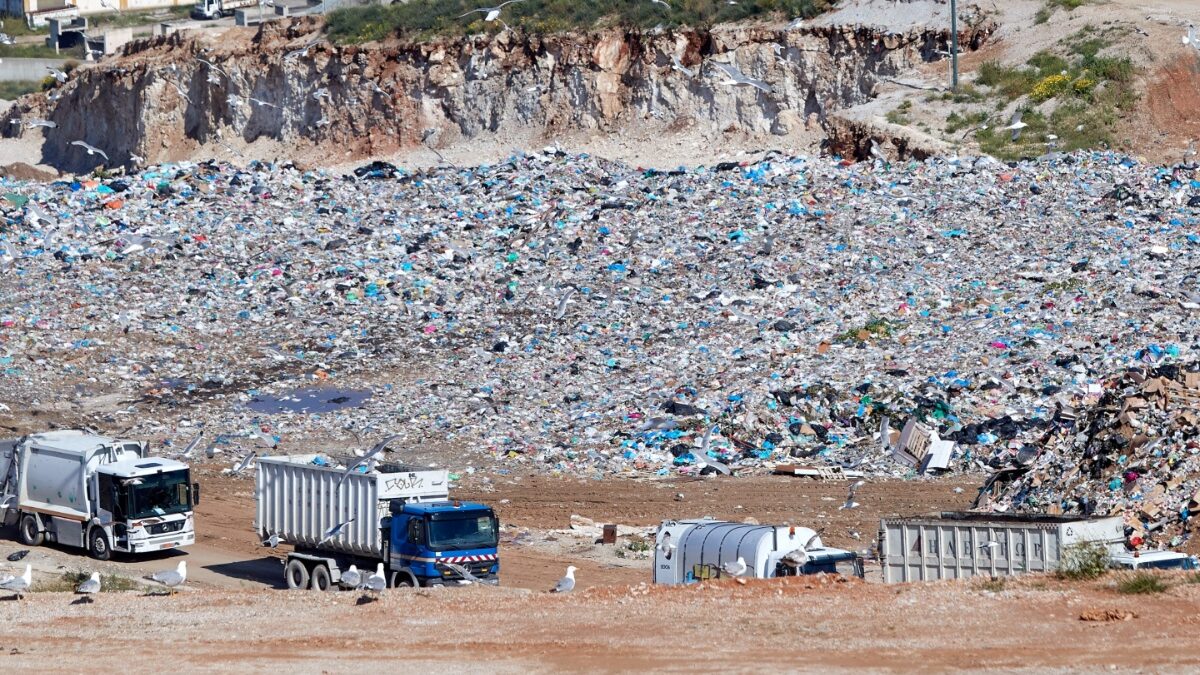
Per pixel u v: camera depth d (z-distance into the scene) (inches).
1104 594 3058.6
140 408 6973.4
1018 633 2817.4
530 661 2839.6
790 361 6747.1
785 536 3740.2
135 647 3174.2
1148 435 4488.2
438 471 4436.5
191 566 4923.7
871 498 5359.3
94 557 5044.3
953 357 6510.8
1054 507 4468.5
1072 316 6865.2
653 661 2783.0
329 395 7022.6
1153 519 4183.1
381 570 3752.5
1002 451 5634.8
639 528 5187.0
